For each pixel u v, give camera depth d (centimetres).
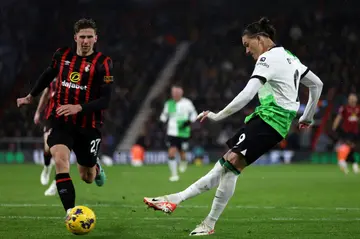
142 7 13550
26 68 11844
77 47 2420
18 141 9100
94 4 13238
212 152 9188
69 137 2380
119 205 3238
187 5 13600
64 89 2383
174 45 12812
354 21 12575
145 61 12250
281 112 2102
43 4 12812
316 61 11619
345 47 11944
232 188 2138
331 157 9250
